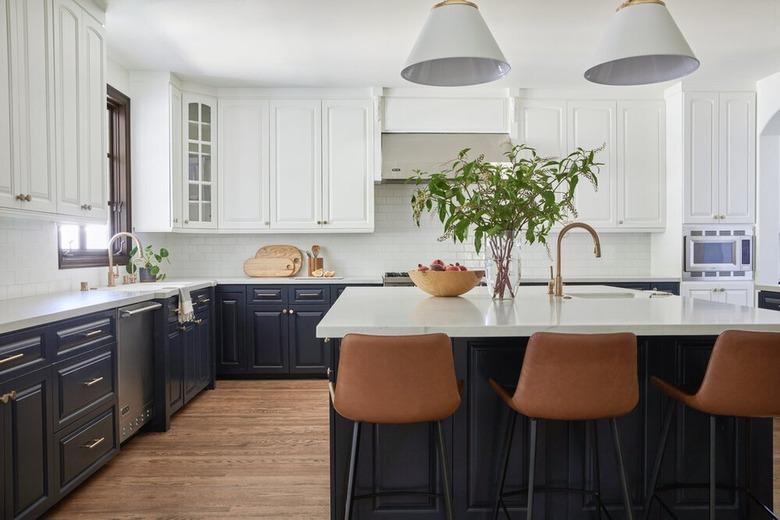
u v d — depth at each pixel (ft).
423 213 17.99
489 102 16.92
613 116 17.22
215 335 15.79
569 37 12.69
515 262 8.61
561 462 7.15
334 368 7.09
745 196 16.55
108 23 11.78
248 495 8.48
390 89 16.78
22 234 10.23
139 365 10.80
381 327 6.07
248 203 16.65
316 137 16.70
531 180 7.95
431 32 6.81
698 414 7.31
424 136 16.94
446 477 6.17
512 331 6.08
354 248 18.01
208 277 17.56
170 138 15.17
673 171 16.94
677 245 16.71
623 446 7.23
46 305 8.54
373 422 5.85
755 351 5.88
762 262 16.52
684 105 16.38
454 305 8.05
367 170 16.78
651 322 6.26
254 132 16.65
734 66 14.85
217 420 12.30
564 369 5.83
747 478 7.31
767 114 16.03
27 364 7.01
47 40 9.05
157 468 9.55
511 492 6.72
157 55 13.80
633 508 7.22
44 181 8.96
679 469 7.30
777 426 12.00
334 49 13.42
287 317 16.05
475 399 7.11
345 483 6.99
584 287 11.25
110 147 14.82
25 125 8.43
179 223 15.55
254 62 14.35
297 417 12.49
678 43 6.78
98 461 8.96
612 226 17.29
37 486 7.23
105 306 9.12
